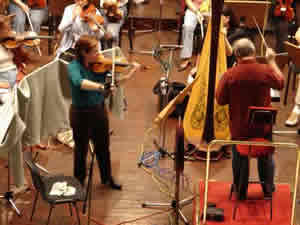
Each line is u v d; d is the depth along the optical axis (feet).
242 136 21.16
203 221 20.16
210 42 25.12
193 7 34.58
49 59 34.27
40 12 36.99
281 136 29.35
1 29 25.02
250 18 30.19
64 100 25.52
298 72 30.71
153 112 31.45
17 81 25.95
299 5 42.34
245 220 21.03
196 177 25.66
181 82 33.78
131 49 39.09
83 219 22.74
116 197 24.17
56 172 25.88
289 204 21.99
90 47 21.80
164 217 22.99
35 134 24.30
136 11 44.68
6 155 24.72
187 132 27.25
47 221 21.97
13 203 23.16
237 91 21.01
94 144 23.72
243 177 21.47
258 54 38.17
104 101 23.29
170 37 42.27
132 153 27.45
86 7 28.91
